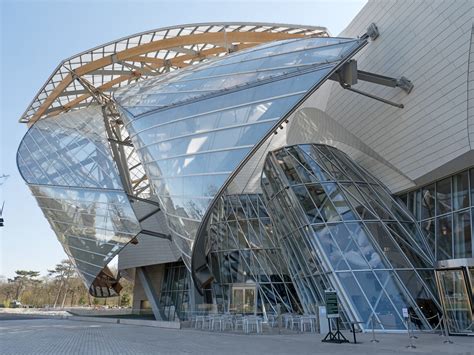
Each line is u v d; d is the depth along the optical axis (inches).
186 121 1043.9
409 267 769.6
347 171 984.3
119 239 1466.5
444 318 635.5
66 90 1658.5
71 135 1738.4
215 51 1478.8
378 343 565.3
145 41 1371.8
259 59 1008.9
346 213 852.0
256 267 1294.3
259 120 868.0
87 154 1630.2
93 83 1660.9
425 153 819.4
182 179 983.0
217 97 1000.9
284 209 981.8
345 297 743.1
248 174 1529.3
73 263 1603.1
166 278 1727.4
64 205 1595.7
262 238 1349.7
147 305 1807.3
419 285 752.3
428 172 832.3
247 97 926.4
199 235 941.2
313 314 817.5
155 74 1589.6
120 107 1299.2
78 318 1617.9
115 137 1722.4
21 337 759.1
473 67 665.0
